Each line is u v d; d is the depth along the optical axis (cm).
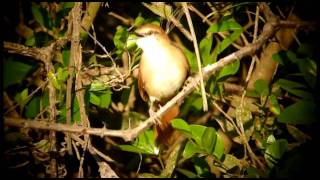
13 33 826
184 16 800
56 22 727
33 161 702
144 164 795
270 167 565
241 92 780
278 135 686
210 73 593
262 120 679
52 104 612
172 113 711
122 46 701
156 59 724
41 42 715
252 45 605
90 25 700
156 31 717
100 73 679
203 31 846
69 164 760
